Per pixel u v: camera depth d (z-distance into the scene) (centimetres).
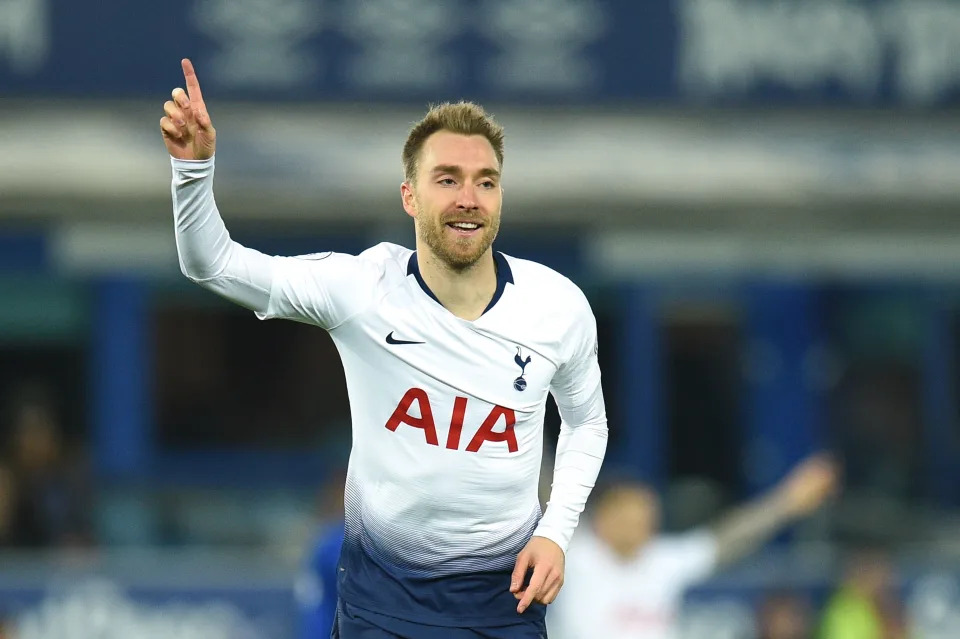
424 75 3978
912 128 4131
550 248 3947
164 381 4009
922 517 4112
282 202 3719
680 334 4131
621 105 4059
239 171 3741
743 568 3228
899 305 4191
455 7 3984
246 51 3944
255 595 3091
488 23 4000
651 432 4119
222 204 3709
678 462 4125
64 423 3934
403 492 1322
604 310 4116
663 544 2456
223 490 3962
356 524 1355
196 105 1226
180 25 3941
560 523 1352
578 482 1380
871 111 4147
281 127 3925
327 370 4106
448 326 1294
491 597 1355
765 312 4138
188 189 1233
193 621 3075
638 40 4047
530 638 1370
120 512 3841
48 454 3788
